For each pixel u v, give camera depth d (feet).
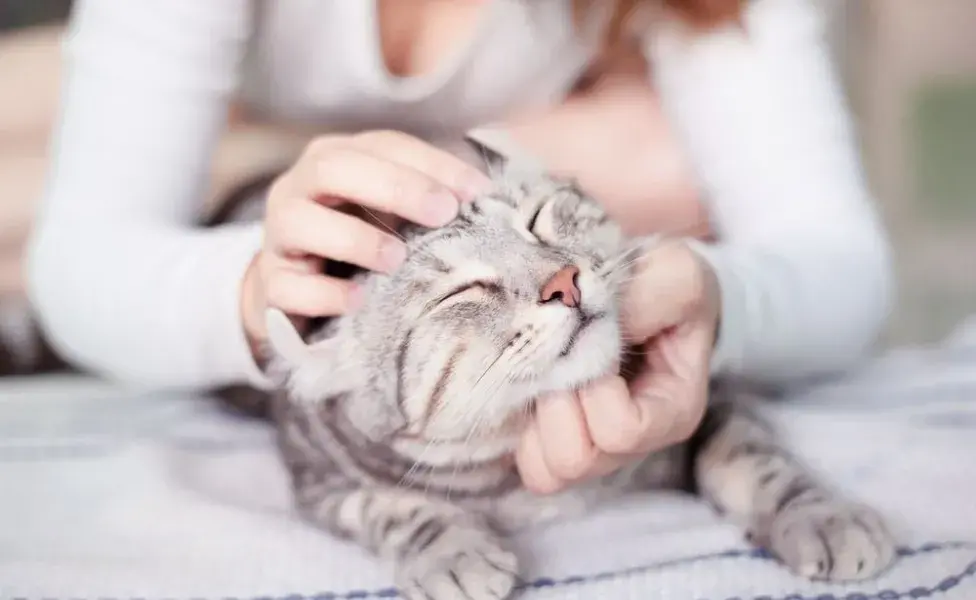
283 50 2.57
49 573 1.86
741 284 2.10
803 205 2.40
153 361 2.16
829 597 1.72
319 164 1.86
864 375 2.62
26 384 3.08
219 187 3.13
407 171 1.83
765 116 2.45
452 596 1.75
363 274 1.99
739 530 1.93
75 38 2.38
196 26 2.28
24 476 2.27
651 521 2.02
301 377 1.97
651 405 1.80
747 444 2.08
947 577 1.73
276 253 1.92
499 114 2.77
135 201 2.28
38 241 2.35
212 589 1.81
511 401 1.88
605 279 1.91
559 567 1.84
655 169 2.80
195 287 2.10
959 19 4.71
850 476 2.08
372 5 2.40
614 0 2.63
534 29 2.59
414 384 1.93
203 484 2.26
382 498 2.02
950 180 4.75
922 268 4.33
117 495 2.17
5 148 3.89
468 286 1.92
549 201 2.06
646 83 2.92
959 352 2.75
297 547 1.96
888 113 4.78
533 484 1.86
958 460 2.09
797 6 2.53
